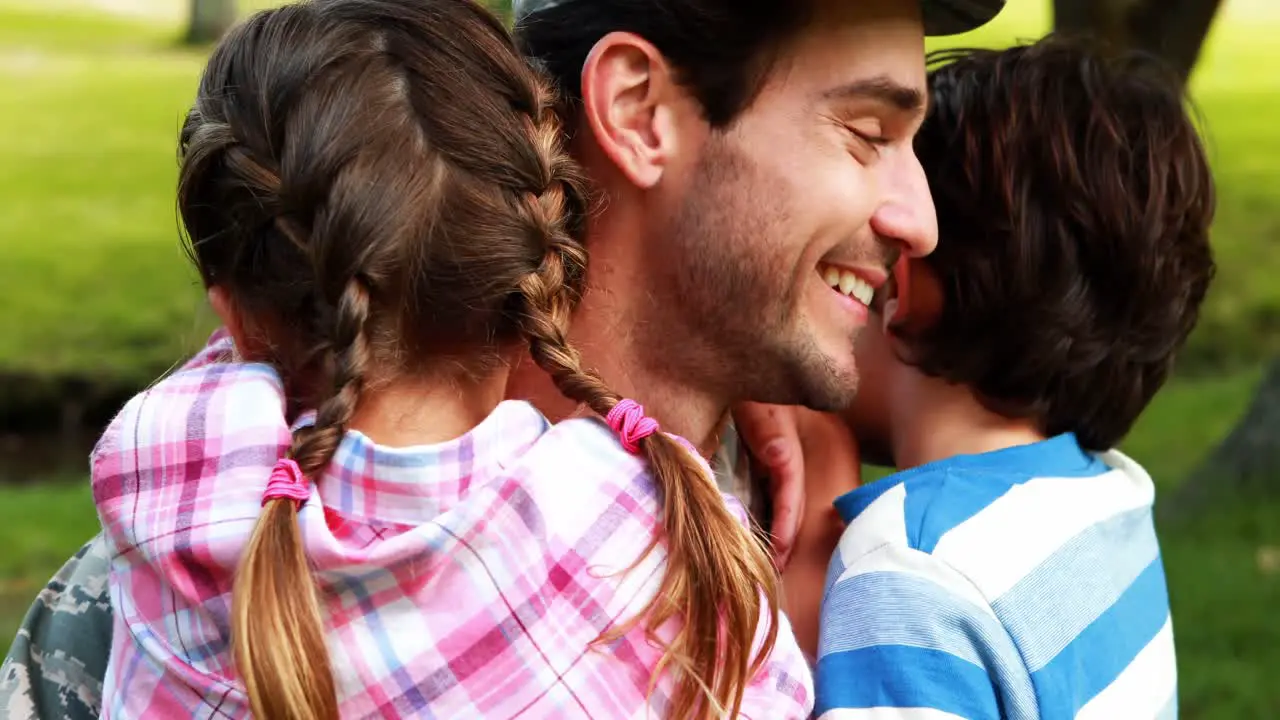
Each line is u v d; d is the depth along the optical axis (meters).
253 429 1.15
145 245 9.36
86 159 11.59
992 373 1.61
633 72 1.37
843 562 1.46
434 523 1.09
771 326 1.39
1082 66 1.67
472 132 1.17
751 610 1.16
